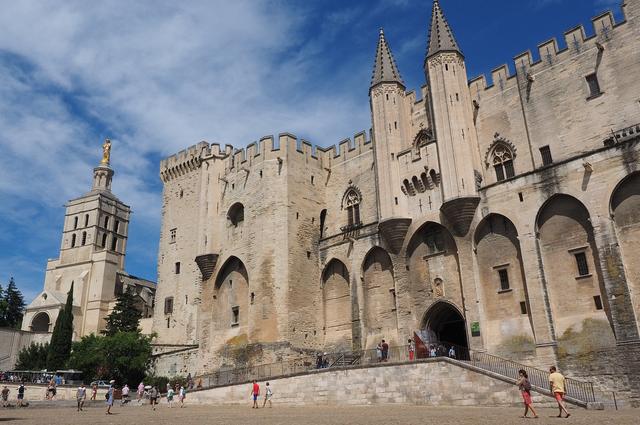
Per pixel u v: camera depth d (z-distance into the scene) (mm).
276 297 41125
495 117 37469
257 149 47656
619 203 28688
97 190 92625
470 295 33188
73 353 54312
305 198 45562
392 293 38812
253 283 42906
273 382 35094
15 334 69062
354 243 41688
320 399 32500
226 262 46469
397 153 40031
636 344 26438
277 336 39875
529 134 35500
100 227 88625
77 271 81438
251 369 39438
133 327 61281
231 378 40375
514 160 35875
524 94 36406
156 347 52531
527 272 30984
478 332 32219
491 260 33375
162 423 20031
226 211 48094
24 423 20531
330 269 43750
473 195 34344
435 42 38969
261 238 43719
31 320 75250
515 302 31812
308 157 47312
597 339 28031
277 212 43844
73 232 88812
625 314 27031
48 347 63500
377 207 40281
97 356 50688
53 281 82250
